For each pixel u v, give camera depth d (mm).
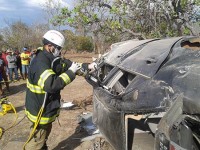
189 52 2900
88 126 5398
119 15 6621
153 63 3117
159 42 3723
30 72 3623
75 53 26609
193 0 6406
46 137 3934
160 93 2713
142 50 3734
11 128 5875
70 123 5836
